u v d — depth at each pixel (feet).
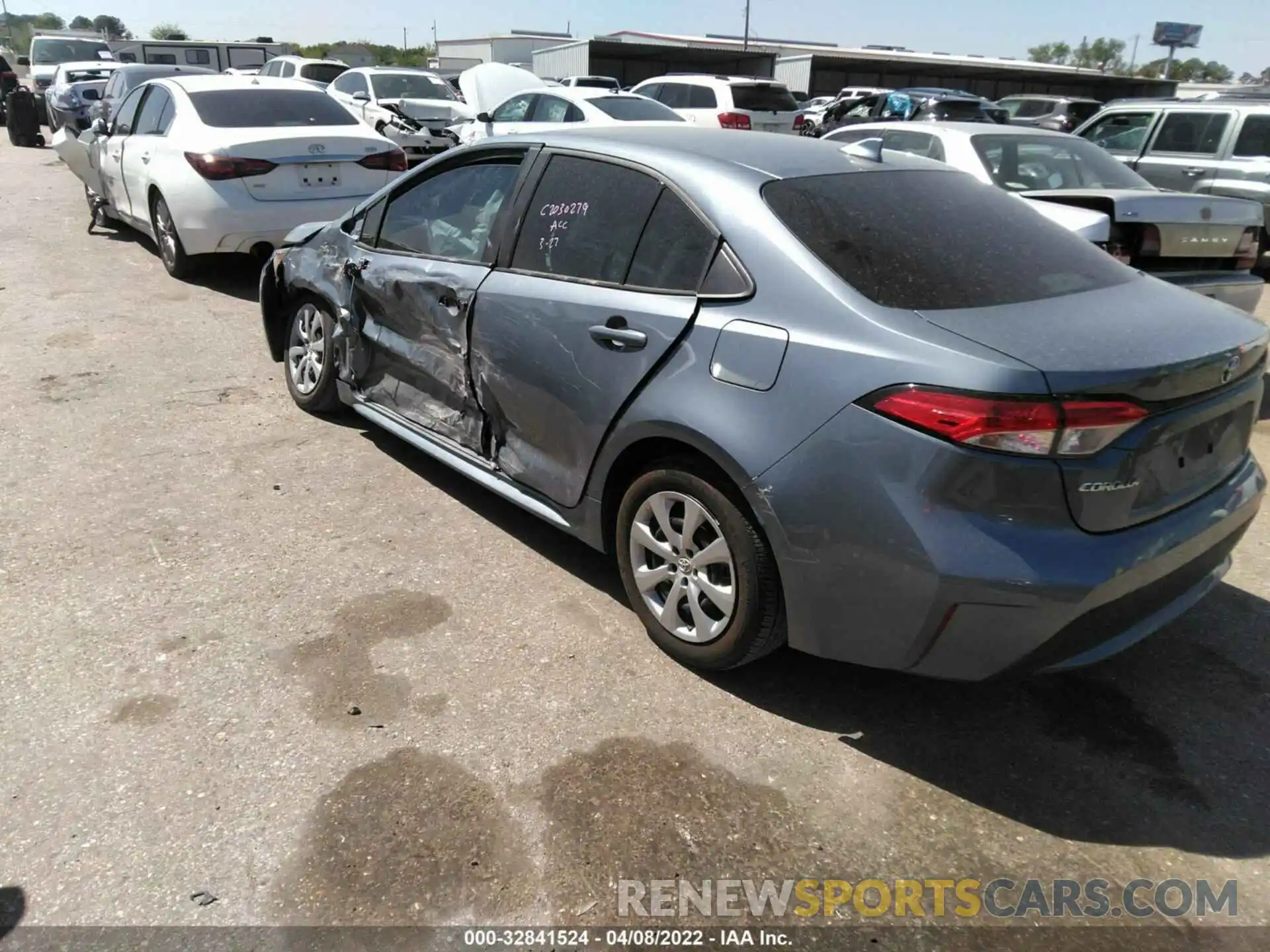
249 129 24.31
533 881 7.52
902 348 7.97
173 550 12.24
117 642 10.28
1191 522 8.45
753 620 9.13
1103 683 10.19
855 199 9.78
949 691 10.00
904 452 7.79
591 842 7.90
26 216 34.94
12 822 7.88
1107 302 9.10
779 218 9.20
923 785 8.67
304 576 11.76
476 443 12.54
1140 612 8.35
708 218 9.59
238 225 23.31
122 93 40.68
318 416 16.87
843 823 8.21
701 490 9.24
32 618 10.66
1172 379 7.86
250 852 7.68
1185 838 8.14
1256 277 18.90
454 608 11.17
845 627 8.52
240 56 90.12
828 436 8.18
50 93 62.90
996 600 7.64
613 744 9.02
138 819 7.96
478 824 8.02
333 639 10.49
